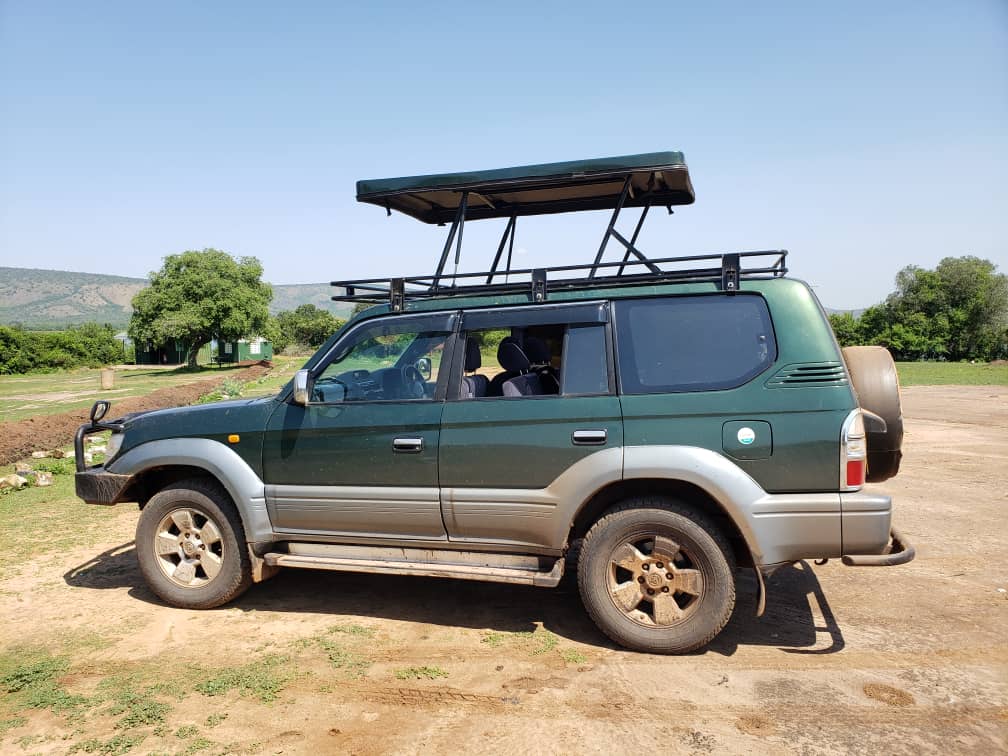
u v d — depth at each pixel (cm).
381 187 494
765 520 380
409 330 460
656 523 399
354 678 379
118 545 640
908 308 6681
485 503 423
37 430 1352
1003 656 400
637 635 404
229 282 6072
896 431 418
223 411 486
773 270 413
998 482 866
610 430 404
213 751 310
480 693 361
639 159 445
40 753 309
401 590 521
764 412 386
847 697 353
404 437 439
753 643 422
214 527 480
